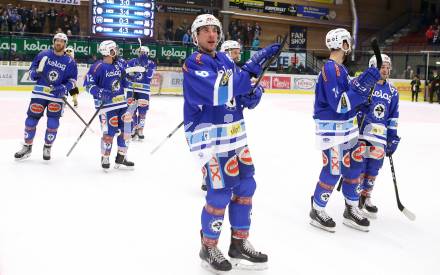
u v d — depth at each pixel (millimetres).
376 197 4977
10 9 18344
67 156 6391
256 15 25547
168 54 20094
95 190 4875
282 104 16219
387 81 4258
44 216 4008
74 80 6066
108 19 18797
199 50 2947
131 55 19219
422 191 5266
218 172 2916
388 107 4195
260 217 4203
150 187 5082
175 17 23344
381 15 29125
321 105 3812
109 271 3014
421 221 4227
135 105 7961
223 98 2676
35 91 5918
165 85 19141
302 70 22906
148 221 3982
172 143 7941
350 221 4008
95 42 18594
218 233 3012
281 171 6102
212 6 23781
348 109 3541
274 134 9383
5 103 12352
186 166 6219
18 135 7863
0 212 4062
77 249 3338
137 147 7477
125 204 4438
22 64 16938
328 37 3732
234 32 23344
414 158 7277
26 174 5391
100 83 5715
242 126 3006
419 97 21109
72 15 20594
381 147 4188
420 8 29781
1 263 3051
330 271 3123
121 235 3641
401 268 3205
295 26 26922
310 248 3516
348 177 3963
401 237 3812
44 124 9180
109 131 5656
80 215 4070
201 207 4418
